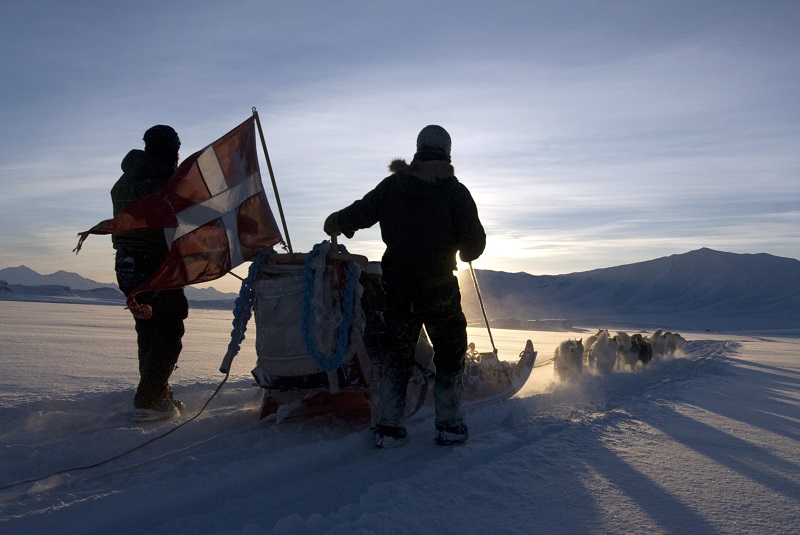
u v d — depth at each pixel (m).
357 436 3.60
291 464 3.11
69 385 5.55
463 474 2.95
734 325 103.31
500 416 4.63
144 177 4.13
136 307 3.72
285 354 3.54
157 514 2.53
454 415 3.60
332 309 3.49
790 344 29.38
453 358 3.57
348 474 3.01
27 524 2.32
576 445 3.65
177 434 3.74
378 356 3.74
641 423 4.44
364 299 3.76
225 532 2.22
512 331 47.34
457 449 3.43
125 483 2.83
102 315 31.52
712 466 3.28
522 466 3.13
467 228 3.41
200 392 5.23
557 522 2.39
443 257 3.48
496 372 5.27
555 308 199.75
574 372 6.82
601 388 6.50
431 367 4.07
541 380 6.88
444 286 3.50
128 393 5.02
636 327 83.88
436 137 3.51
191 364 8.11
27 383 5.58
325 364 3.46
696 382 7.59
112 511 2.46
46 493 2.69
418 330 3.53
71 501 2.59
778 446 3.82
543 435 4.00
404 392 3.53
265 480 2.93
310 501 2.65
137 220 3.68
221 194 4.01
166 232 3.81
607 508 2.56
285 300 3.52
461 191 3.44
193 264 3.85
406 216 3.43
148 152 4.34
